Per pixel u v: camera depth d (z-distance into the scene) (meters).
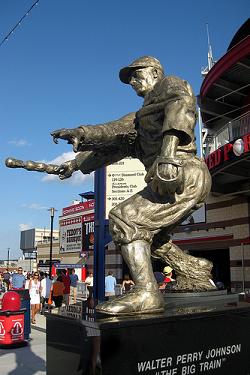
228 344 2.42
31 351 8.97
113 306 2.23
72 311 2.61
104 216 8.65
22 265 64.00
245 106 16.48
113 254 25.02
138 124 2.87
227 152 13.88
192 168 2.65
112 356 1.99
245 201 17.12
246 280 16.62
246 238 16.84
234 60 14.58
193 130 2.49
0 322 9.40
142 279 2.39
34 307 12.84
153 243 3.03
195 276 3.13
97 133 2.74
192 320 2.29
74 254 33.81
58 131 2.61
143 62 2.88
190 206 2.59
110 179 8.91
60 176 3.22
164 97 2.56
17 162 2.97
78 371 2.20
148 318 2.13
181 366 2.21
